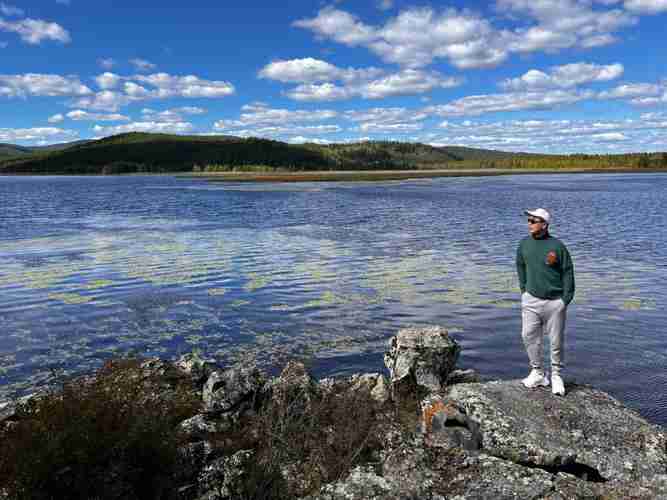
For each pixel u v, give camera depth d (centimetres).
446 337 992
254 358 1281
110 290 2012
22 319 1622
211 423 756
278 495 620
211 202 7144
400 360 948
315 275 2283
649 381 1116
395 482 616
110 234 3762
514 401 778
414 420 809
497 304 1766
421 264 2528
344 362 1252
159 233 3809
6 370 1198
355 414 787
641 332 1452
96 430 593
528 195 7938
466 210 5556
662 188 9544
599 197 7312
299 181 15238
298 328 1523
